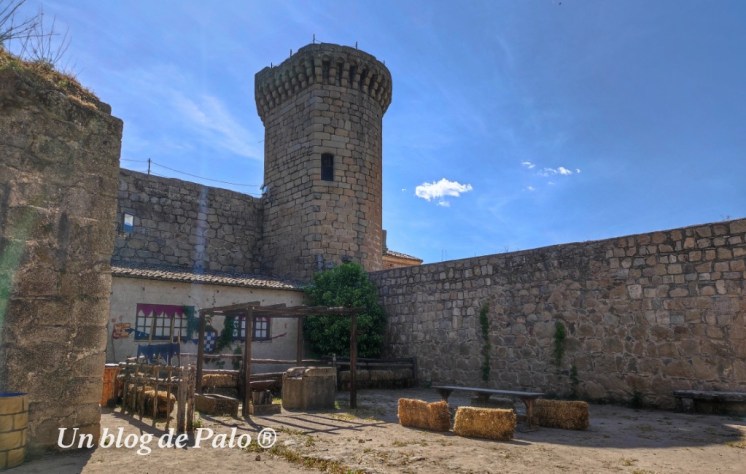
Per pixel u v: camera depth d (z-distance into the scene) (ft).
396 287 68.54
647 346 44.78
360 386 58.13
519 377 53.47
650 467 21.99
